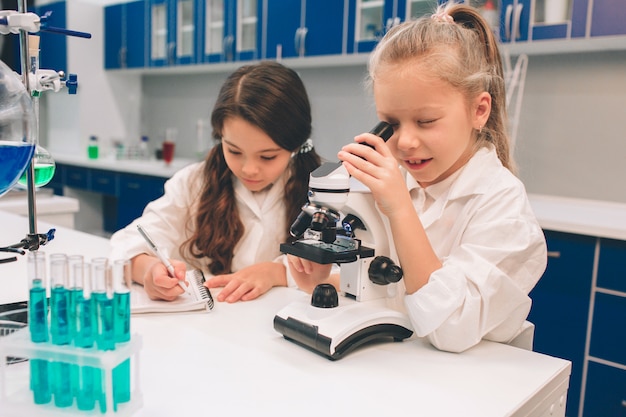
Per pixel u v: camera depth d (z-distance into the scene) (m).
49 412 0.58
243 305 1.01
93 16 4.32
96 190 4.03
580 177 2.44
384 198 0.81
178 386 0.67
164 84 4.49
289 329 0.82
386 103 0.87
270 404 0.63
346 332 0.77
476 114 0.94
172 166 3.87
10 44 3.75
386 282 0.84
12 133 0.69
